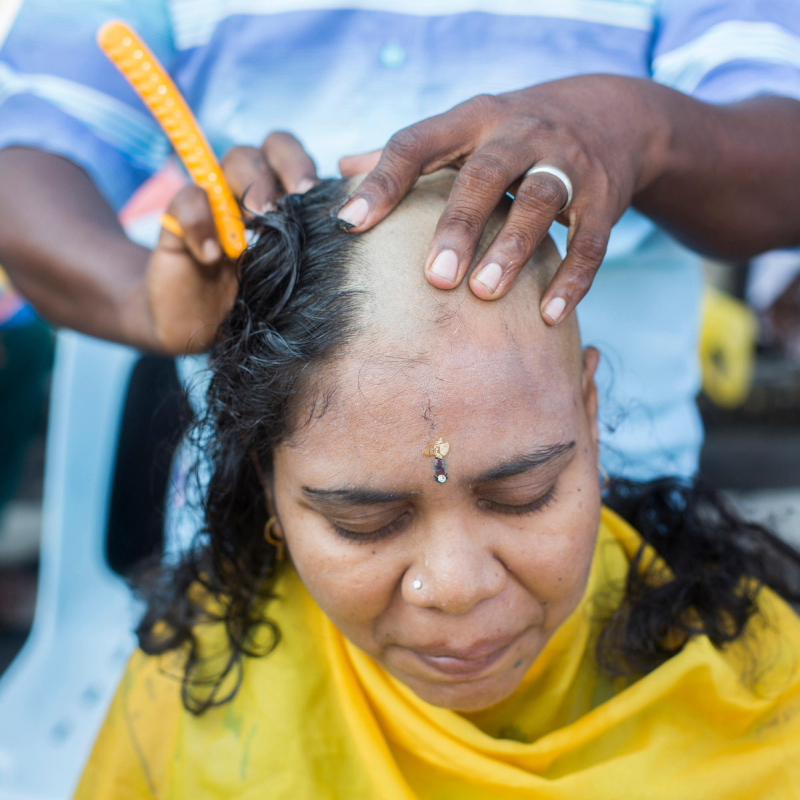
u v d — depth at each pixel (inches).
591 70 41.7
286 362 23.9
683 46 40.9
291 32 41.5
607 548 35.0
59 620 50.1
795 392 137.3
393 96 42.0
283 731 32.4
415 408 22.7
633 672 32.5
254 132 43.5
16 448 86.2
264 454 26.9
